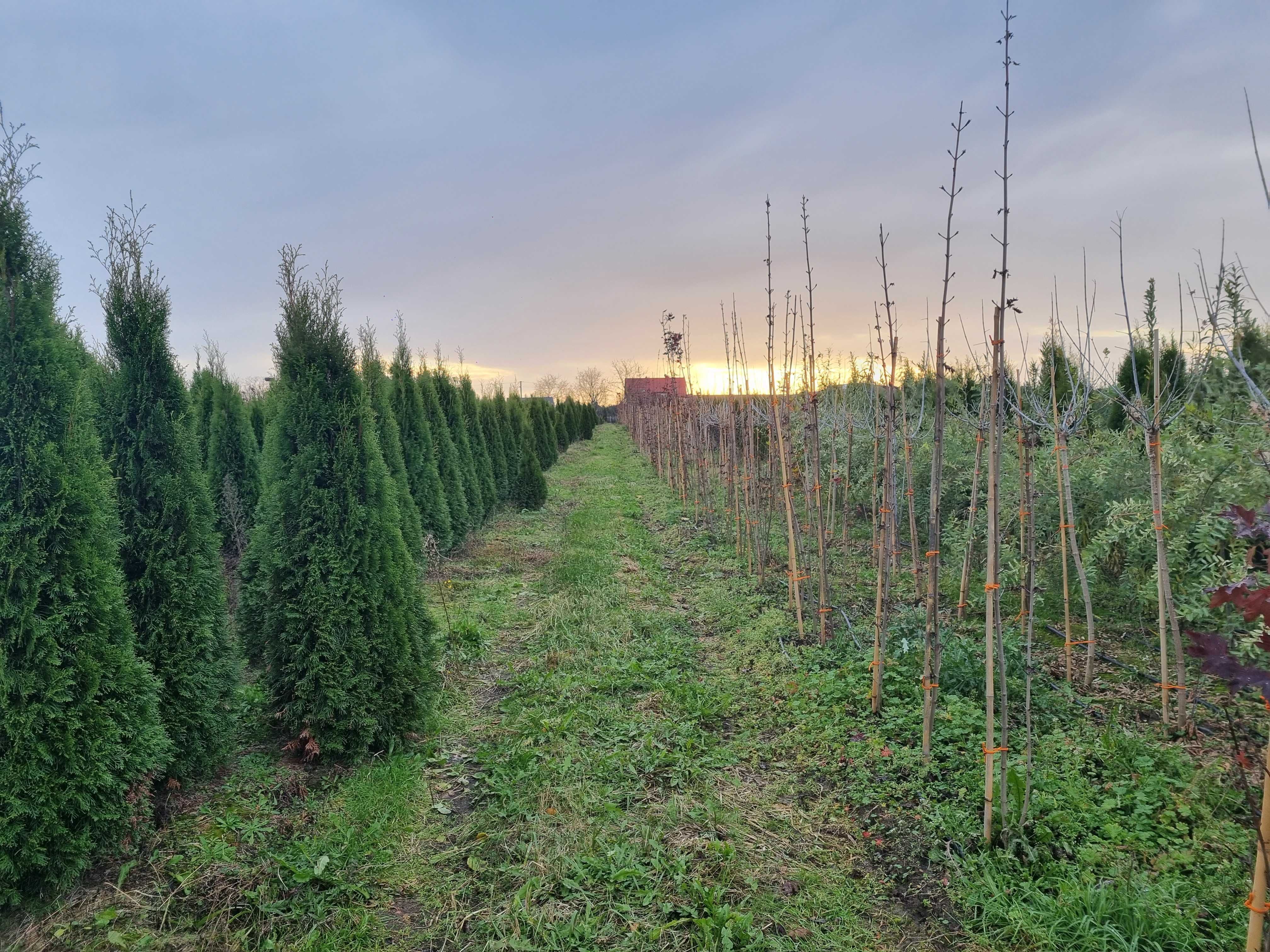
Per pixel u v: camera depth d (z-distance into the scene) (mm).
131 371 3998
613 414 64125
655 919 3062
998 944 2875
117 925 2979
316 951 2885
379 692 4480
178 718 3857
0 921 2973
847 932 2992
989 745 3383
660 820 3775
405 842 3652
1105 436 6969
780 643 6438
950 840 3496
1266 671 1961
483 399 17188
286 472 4469
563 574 8969
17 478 3148
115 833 3293
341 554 4434
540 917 3023
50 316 3312
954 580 7383
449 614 7504
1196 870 3074
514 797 4008
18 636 3055
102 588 3316
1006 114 3273
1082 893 2922
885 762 4250
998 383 3393
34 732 3041
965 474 7785
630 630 6934
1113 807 3518
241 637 4668
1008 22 3246
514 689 5672
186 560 4000
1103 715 4688
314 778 4219
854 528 10977
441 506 10750
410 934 3027
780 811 3902
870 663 5168
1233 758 3963
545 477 21781
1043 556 6484
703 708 5105
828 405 10992
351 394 4582
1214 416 5043
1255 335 4453
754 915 3088
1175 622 4418
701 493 13867
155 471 3988
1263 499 4316
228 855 3379
